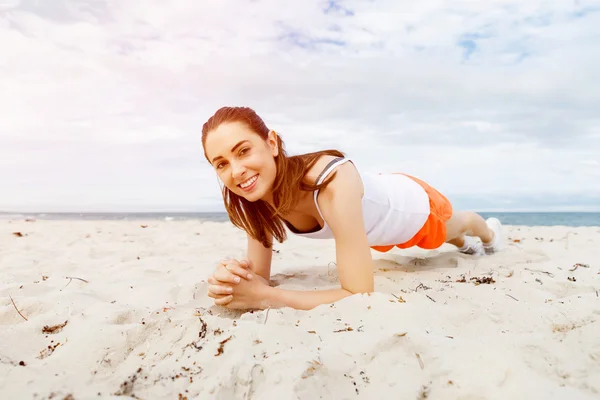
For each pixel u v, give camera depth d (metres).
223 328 1.77
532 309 1.94
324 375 1.39
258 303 2.13
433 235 2.87
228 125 1.98
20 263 3.56
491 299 2.15
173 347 1.66
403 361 1.48
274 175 2.09
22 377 1.35
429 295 2.24
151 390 1.34
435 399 1.31
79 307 2.20
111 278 2.96
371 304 1.93
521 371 1.36
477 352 1.48
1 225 8.55
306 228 2.47
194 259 3.75
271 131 2.12
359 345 1.55
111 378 1.44
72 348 1.62
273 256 3.94
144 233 6.67
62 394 1.24
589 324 1.68
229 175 2.03
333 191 2.09
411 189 2.84
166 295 2.49
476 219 3.29
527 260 3.21
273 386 1.32
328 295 2.11
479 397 1.29
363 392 1.34
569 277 2.54
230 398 1.31
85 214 22.50
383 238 2.73
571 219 14.70
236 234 6.47
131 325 1.78
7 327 1.87
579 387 1.33
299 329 1.75
